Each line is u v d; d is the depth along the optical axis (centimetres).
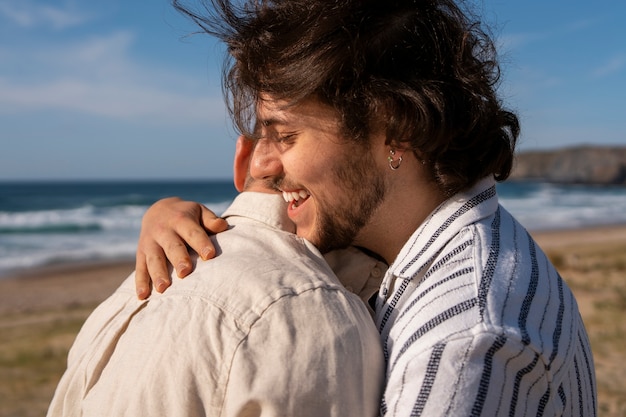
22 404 863
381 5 132
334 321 117
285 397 109
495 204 140
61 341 1308
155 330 118
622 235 4525
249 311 115
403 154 134
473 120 132
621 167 12962
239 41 141
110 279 2686
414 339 114
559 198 8188
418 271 130
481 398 104
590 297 1673
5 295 2328
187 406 111
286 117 133
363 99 128
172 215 145
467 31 139
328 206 136
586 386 134
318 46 127
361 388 115
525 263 127
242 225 141
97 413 117
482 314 111
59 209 6072
